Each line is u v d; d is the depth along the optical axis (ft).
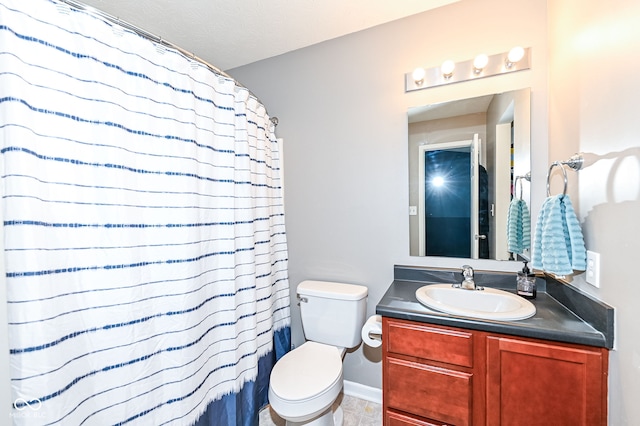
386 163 5.70
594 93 3.16
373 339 4.82
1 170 2.38
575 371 3.09
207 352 4.25
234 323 4.63
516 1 4.66
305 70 6.34
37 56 2.53
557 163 3.65
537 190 4.65
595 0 3.12
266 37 5.91
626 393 2.67
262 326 5.62
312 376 4.53
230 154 4.60
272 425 5.32
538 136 4.61
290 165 6.61
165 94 3.64
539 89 4.58
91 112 2.94
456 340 3.63
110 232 3.12
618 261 2.76
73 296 2.82
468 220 5.14
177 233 3.74
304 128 6.42
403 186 5.58
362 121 5.85
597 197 3.12
